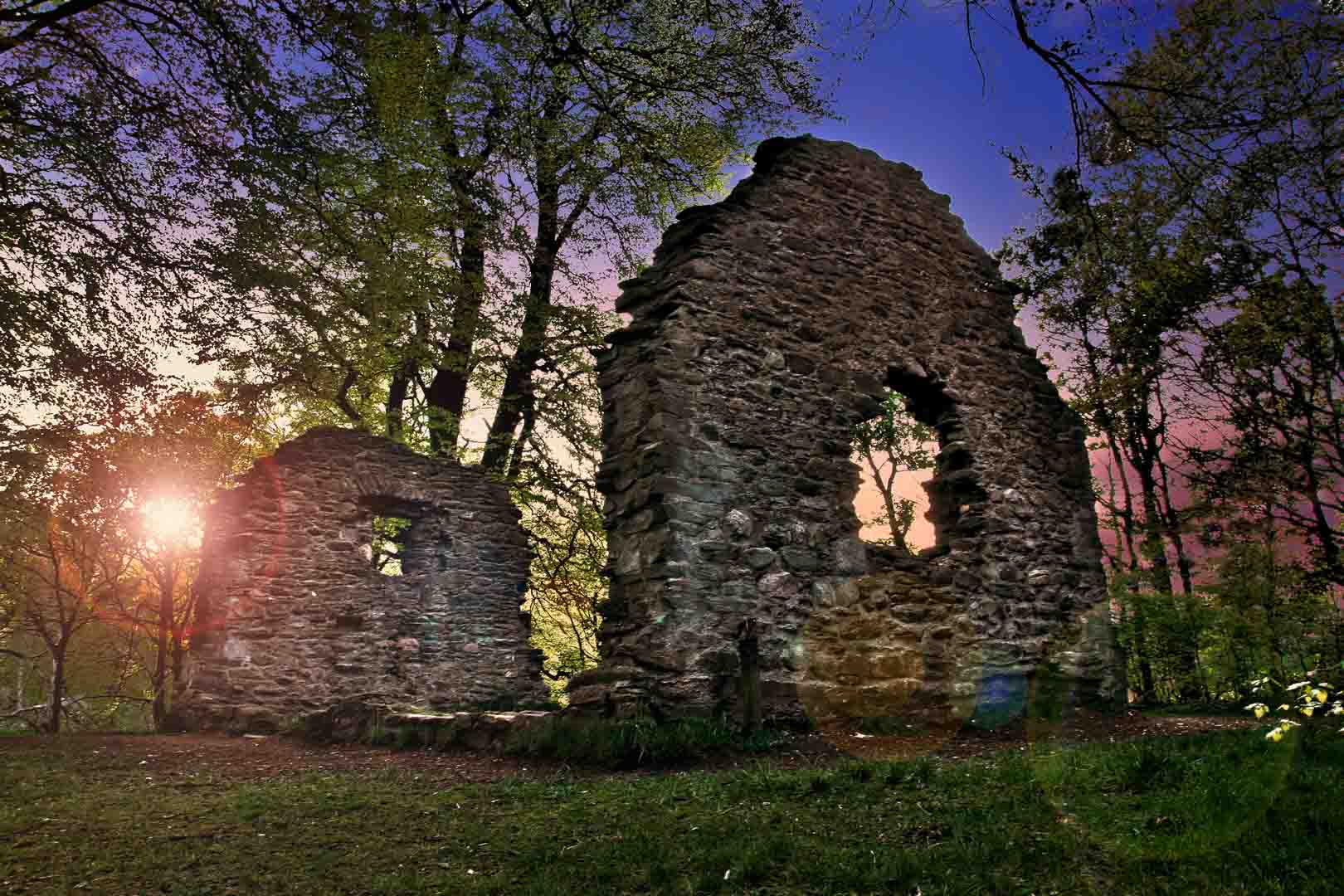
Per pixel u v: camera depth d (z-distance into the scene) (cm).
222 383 1342
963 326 1059
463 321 1478
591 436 1575
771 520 830
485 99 1159
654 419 804
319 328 987
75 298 867
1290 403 971
